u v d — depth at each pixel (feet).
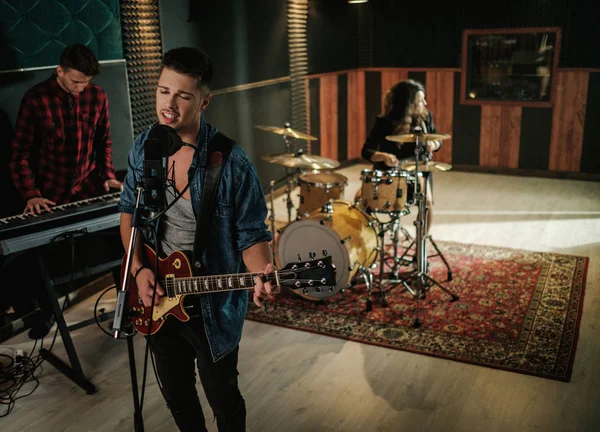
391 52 25.46
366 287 13.28
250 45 18.86
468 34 23.77
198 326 6.08
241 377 9.77
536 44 22.80
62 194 11.12
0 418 8.80
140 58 14.08
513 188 22.24
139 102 14.20
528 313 11.83
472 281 13.48
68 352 9.55
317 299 12.50
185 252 5.86
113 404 9.13
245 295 6.36
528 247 15.71
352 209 12.63
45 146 10.69
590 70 21.99
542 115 23.30
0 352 10.79
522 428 8.27
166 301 6.04
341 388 9.38
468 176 24.38
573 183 22.81
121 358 10.50
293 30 21.06
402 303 12.46
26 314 11.73
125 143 13.83
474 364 9.98
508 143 24.21
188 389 6.54
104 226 10.00
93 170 11.71
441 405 8.86
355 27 25.58
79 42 12.30
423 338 10.93
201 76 5.39
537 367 9.81
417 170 11.28
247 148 19.36
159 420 8.68
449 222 18.12
